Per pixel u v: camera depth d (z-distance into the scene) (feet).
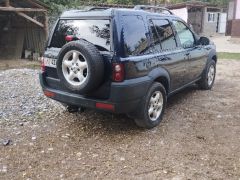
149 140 16.26
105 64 15.26
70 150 15.17
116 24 15.26
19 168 13.61
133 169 13.58
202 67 24.29
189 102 22.70
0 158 14.40
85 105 16.16
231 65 39.88
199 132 17.39
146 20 17.31
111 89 15.20
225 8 107.65
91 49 14.84
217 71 35.40
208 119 19.35
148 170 13.52
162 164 13.99
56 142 15.99
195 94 24.86
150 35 17.33
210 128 17.98
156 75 17.10
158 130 17.56
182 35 21.33
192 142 16.15
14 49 56.80
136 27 16.39
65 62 15.66
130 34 15.85
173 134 17.06
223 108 21.45
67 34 17.03
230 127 18.16
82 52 14.90
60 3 59.93
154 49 17.49
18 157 14.51
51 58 17.37
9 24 57.47
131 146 15.58
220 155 14.85
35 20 51.13
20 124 18.20
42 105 21.49
